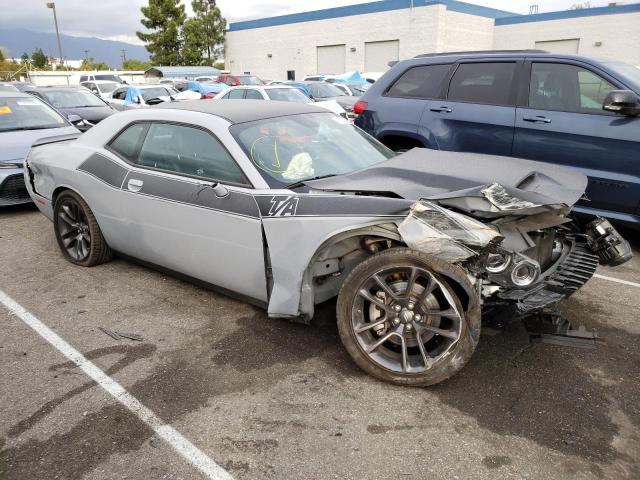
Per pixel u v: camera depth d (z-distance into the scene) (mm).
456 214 2625
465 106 5676
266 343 3361
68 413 2701
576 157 4996
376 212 2777
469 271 2668
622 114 4691
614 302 3955
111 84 20953
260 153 3373
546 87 5219
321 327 3553
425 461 2334
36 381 2986
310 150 3555
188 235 3584
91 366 3133
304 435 2514
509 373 2992
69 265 4789
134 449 2439
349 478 2244
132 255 4301
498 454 2371
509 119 5363
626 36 26094
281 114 3836
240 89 13414
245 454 2396
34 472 2307
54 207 4754
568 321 3361
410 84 6203
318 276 3188
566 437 2477
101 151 4246
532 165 3420
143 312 3826
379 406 2715
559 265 3141
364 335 2914
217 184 3299
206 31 38406
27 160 5062
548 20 28406
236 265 3359
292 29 34156
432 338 2857
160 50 38438
